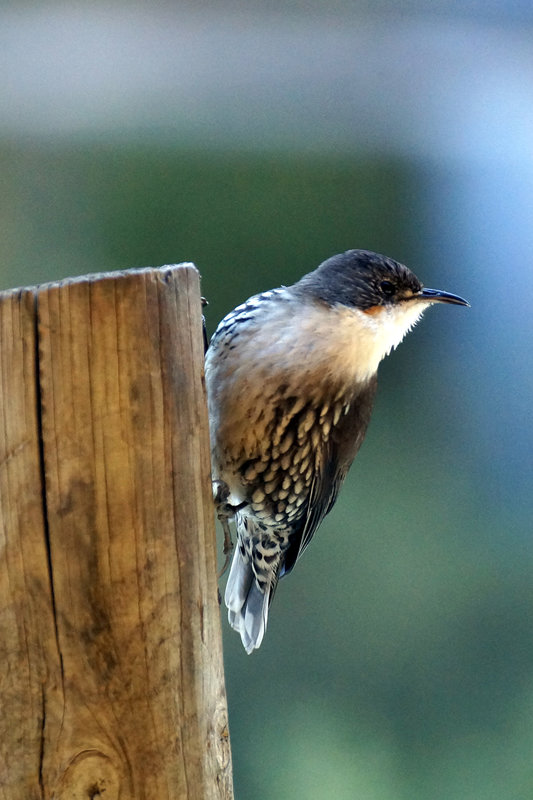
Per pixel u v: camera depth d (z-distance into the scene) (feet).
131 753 14.10
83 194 49.44
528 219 53.57
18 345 13.16
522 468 48.42
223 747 15.28
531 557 43.45
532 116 57.88
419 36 60.85
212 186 49.08
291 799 34.53
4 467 13.30
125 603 13.83
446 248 53.06
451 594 41.29
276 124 53.06
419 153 54.29
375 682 37.99
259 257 47.98
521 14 61.31
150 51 56.75
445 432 49.57
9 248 48.57
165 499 14.01
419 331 51.37
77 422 13.39
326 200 50.37
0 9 55.57
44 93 52.85
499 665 38.91
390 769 35.40
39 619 13.62
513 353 51.90
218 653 15.20
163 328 13.80
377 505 45.57
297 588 40.75
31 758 13.87
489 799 34.83
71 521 13.52
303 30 58.75
